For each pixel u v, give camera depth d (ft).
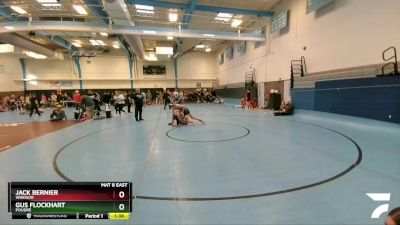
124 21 30.07
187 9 32.37
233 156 12.82
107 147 15.58
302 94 29.48
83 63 65.87
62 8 32.19
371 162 11.17
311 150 13.57
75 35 46.16
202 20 40.75
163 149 14.69
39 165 12.00
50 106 61.11
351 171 10.12
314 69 28.17
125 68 69.05
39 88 63.46
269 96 37.63
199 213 7.08
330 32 25.29
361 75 20.97
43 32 42.55
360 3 21.38
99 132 21.45
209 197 8.10
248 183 9.18
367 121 20.38
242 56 52.01
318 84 26.48
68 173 10.73
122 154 13.76
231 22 41.75
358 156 12.14
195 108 46.19
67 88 65.51
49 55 53.62
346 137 16.58
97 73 67.05
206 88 74.95
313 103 27.53
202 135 18.89
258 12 36.19
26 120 32.50
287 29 33.53
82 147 15.78
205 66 74.49
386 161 11.25
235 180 9.51
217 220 6.68
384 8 19.16
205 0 32.40
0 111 51.57
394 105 17.88
